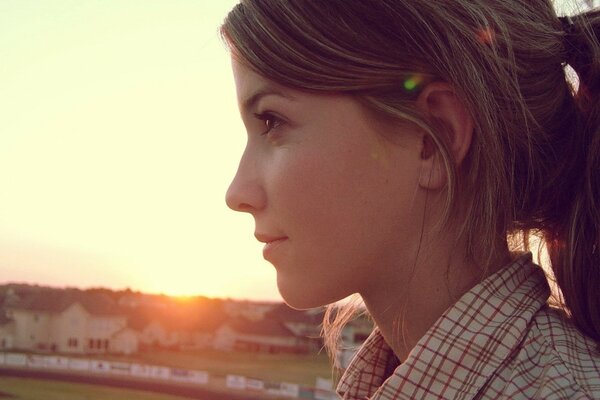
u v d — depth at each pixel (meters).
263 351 93.69
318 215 0.94
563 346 0.84
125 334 88.88
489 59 0.93
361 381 1.24
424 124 0.92
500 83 0.94
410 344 1.00
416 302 0.97
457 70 0.90
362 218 0.94
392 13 0.91
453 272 0.95
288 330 95.88
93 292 90.31
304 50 0.92
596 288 0.96
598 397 0.78
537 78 1.00
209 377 69.81
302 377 70.56
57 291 87.62
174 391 62.25
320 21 0.92
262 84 0.97
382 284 0.98
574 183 1.01
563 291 1.00
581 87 1.04
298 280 0.97
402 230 0.95
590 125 1.00
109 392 58.53
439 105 0.93
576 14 1.10
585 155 1.01
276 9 0.94
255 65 0.95
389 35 0.92
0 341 81.75
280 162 0.96
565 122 1.03
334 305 1.45
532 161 0.99
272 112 0.97
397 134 0.94
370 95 0.92
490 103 0.92
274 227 0.97
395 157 0.94
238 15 0.99
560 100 1.03
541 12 1.05
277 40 0.94
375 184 0.94
